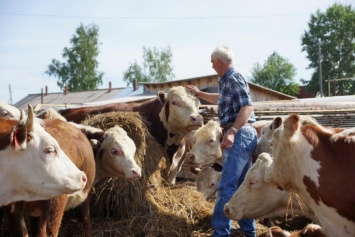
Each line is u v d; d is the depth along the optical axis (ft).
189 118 25.20
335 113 30.73
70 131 16.80
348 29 198.49
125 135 20.65
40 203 14.99
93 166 17.66
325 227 13.39
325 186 12.92
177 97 25.66
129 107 27.68
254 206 17.43
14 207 16.24
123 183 21.29
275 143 13.98
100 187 21.30
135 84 125.90
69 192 13.89
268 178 14.55
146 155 22.91
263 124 24.97
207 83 72.02
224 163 18.24
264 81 244.01
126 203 21.22
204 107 30.27
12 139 13.00
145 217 21.04
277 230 13.84
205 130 23.12
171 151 26.71
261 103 30.78
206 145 22.81
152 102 27.04
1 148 13.35
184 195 23.15
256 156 21.42
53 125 16.43
